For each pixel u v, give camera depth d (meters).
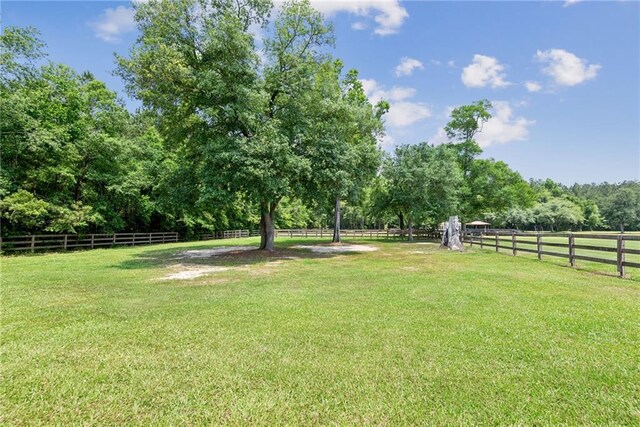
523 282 8.05
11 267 11.49
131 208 25.75
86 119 22.38
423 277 9.08
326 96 18.00
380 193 29.75
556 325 4.77
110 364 3.62
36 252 17.73
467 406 2.78
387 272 10.16
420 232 33.16
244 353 3.89
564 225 73.12
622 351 3.84
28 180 18.17
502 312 5.48
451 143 35.12
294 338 4.38
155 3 13.54
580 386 3.08
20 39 18.98
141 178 24.03
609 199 82.44
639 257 15.49
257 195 13.78
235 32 13.52
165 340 4.32
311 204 17.00
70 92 21.09
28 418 2.64
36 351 3.95
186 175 16.31
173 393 3.02
